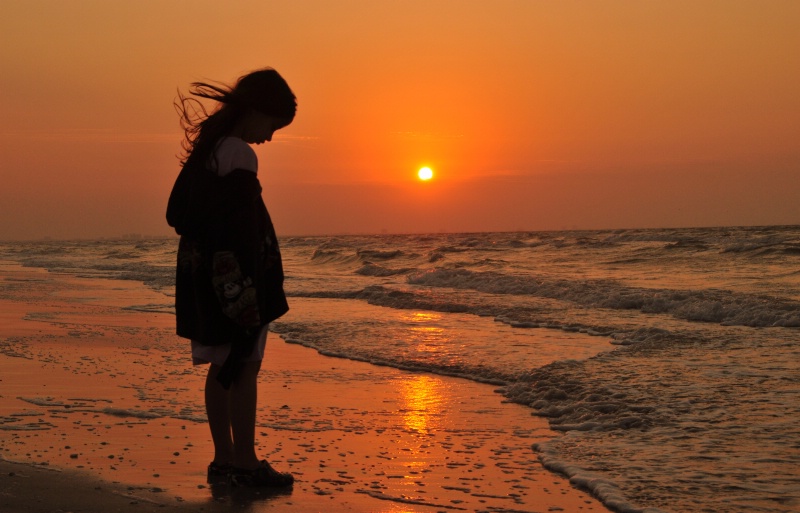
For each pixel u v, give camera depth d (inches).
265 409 214.8
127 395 220.4
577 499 134.2
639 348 327.9
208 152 125.0
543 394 231.6
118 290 764.6
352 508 122.3
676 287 651.5
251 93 127.5
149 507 117.3
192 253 128.0
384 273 1017.5
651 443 174.2
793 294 570.9
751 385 238.2
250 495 126.3
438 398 236.1
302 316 494.0
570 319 457.1
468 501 130.6
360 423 197.5
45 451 153.8
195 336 129.1
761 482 143.0
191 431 175.3
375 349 344.8
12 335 375.6
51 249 2795.3
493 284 692.1
